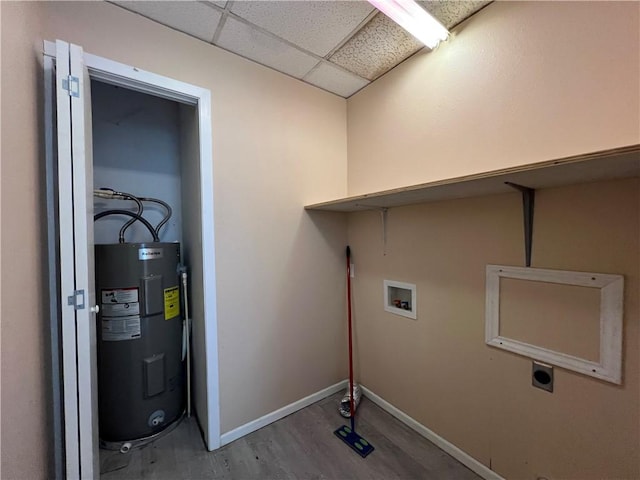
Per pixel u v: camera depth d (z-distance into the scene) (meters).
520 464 1.31
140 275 1.72
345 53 1.73
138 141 2.11
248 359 1.79
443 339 1.63
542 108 1.19
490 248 1.41
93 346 1.21
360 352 2.24
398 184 1.87
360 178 2.17
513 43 1.28
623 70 0.98
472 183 1.12
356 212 2.23
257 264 1.83
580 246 1.11
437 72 1.61
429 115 1.66
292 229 2.00
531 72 1.22
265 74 1.86
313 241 2.11
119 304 1.68
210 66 1.63
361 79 2.03
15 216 0.88
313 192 2.11
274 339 1.91
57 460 1.19
